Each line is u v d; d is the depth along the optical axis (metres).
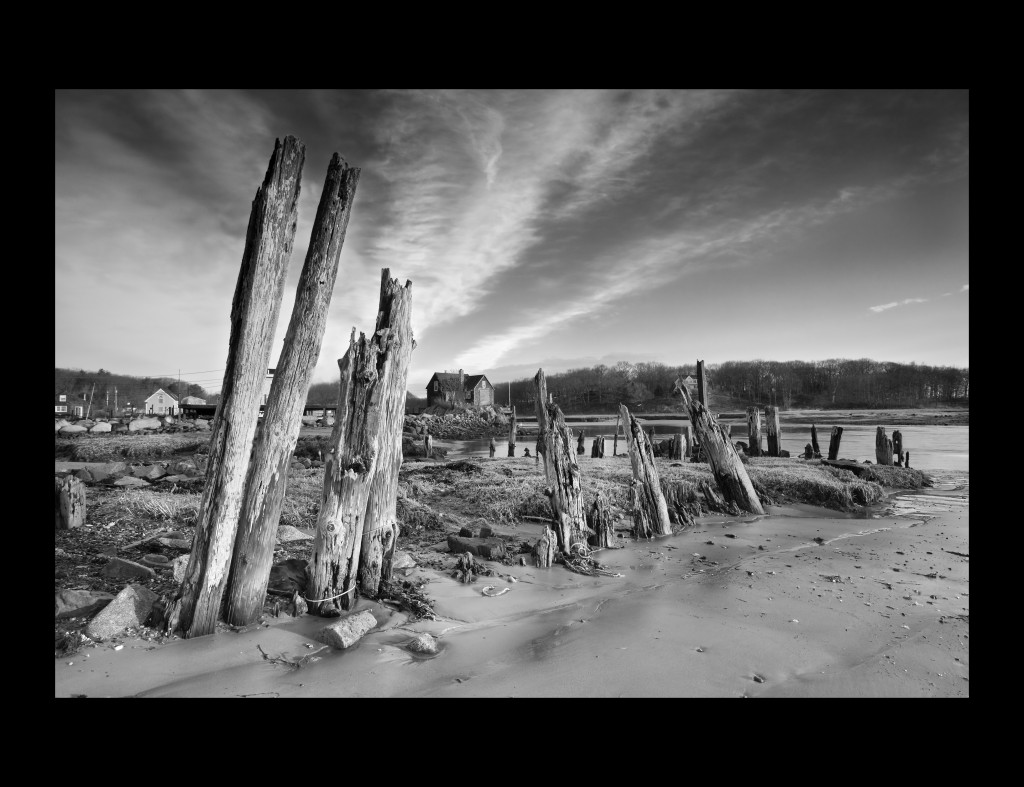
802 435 45.31
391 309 6.48
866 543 9.95
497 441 49.53
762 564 8.36
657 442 27.75
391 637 5.23
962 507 14.30
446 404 80.38
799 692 4.14
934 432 49.31
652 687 4.21
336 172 5.51
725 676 4.43
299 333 5.41
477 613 6.10
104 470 15.43
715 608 6.23
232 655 4.59
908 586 7.17
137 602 5.08
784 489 14.77
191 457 21.66
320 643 5.00
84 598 5.14
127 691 3.93
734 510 13.07
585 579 7.57
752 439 25.42
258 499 5.27
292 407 5.42
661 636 5.32
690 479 14.94
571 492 9.07
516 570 7.91
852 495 14.45
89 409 79.38
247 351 5.12
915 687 4.21
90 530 8.39
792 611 6.12
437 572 7.66
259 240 5.12
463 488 13.92
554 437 9.19
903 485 17.98
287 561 6.65
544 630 5.53
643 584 7.34
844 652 4.94
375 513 6.29
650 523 10.55
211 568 5.00
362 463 5.79
